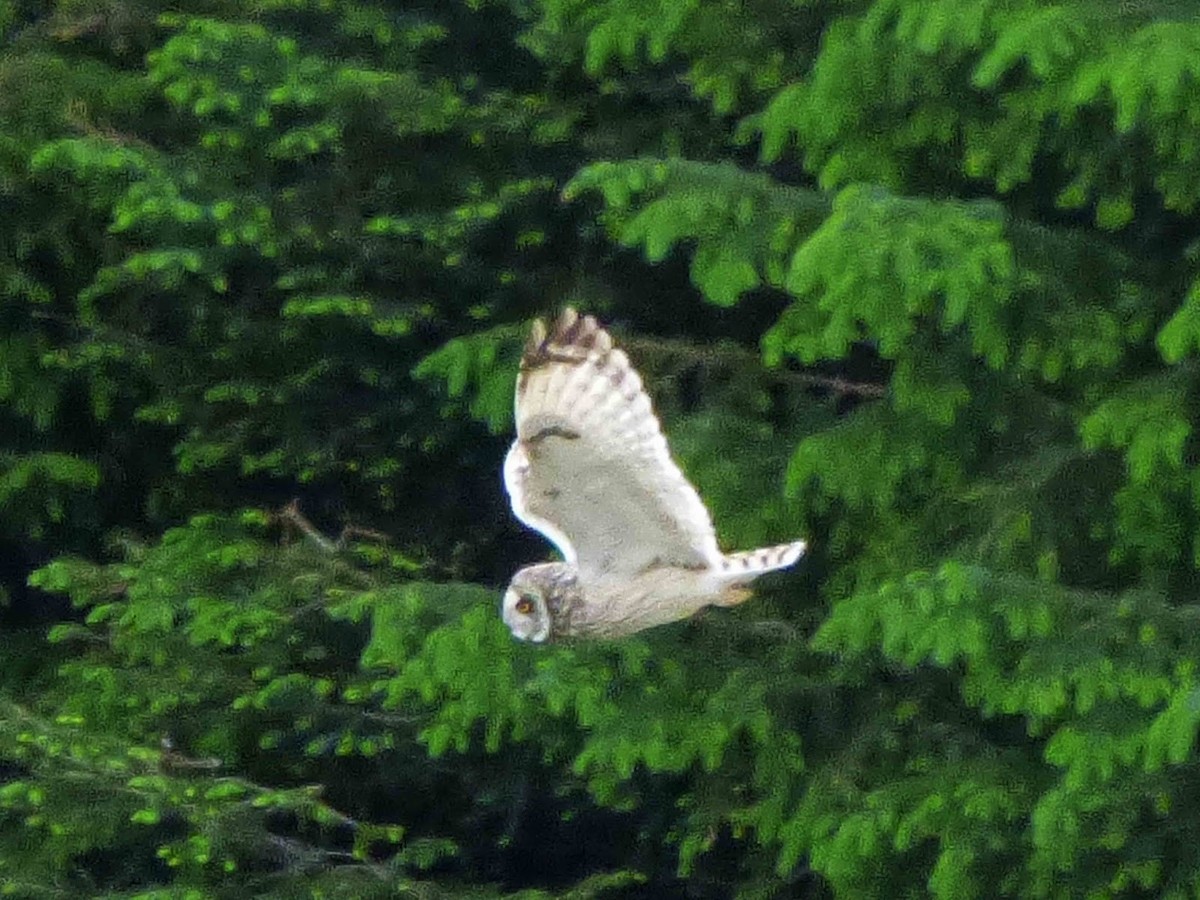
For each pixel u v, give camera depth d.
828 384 13.70
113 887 14.15
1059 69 10.56
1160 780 11.55
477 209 13.65
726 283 11.34
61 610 16.27
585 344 8.38
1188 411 11.49
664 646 13.07
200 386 14.73
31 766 13.07
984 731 13.02
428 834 15.69
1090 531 12.23
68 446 15.47
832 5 12.70
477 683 12.30
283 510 14.88
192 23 13.39
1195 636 11.41
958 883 11.79
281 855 13.81
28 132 13.79
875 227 10.53
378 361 14.70
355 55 14.54
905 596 11.25
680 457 12.88
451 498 15.56
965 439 12.27
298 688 13.55
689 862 13.34
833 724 13.22
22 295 14.45
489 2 14.55
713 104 13.99
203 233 13.73
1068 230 12.12
